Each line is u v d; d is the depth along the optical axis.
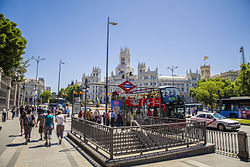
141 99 19.19
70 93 100.38
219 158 7.21
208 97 48.69
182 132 8.13
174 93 17.45
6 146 8.77
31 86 104.69
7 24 14.93
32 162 6.39
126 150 6.86
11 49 14.93
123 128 6.68
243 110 24.67
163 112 16.39
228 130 16.58
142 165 6.21
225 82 57.78
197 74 113.19
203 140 8.62
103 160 6.17
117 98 22.45
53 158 6.93
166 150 7.45
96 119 17.56
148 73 107.12
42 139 10.53
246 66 33.59
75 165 6.14
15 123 18.62
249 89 32.84
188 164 6.37
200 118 18.28
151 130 7.39
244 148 7.22
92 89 137.25
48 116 9.16
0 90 22.94
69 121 24.45
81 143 8.87
